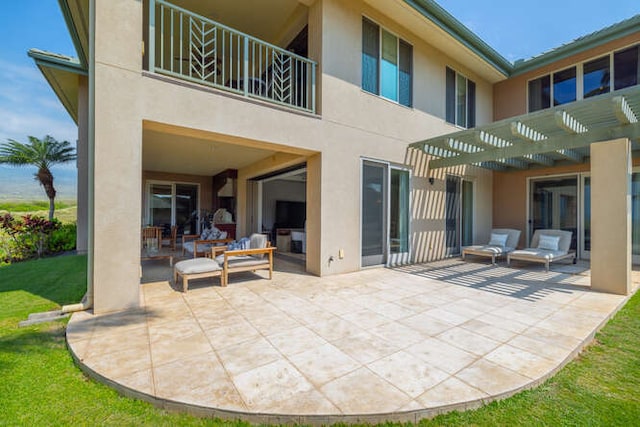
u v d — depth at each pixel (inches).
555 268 271.7
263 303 164.2
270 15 260.5
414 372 95.5
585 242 315.6
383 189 270.1
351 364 100.3
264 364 100.0
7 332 127.2
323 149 226.5
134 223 153.2
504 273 248.2
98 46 144.2
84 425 75.2
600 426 74.6
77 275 234.4
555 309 155.9
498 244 322.0
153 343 114.4
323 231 228.5
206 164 364.2
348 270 244.1
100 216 145.6
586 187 315.3
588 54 309.6
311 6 234.2
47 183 570.6
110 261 148.0
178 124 165.3
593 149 195.2
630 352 112.9
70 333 122.5
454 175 336.2
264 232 423.2
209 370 96.1
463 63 339.0
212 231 332.8
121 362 100.2
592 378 95.3
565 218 330.3
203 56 183.6
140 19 154.7
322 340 118.2
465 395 83.8
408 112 286.0
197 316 143.5
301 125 214.5
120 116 149.3
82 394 87.1
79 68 313.1
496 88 388.5
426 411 78.1
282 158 285.6
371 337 121.3
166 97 161.8
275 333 124.5
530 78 356.5
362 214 254.1
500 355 106.3
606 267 189.5
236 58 322.7
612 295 182.2
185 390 85.5
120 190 149.7
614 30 280.1
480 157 264.4
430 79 307.1
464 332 126.3
